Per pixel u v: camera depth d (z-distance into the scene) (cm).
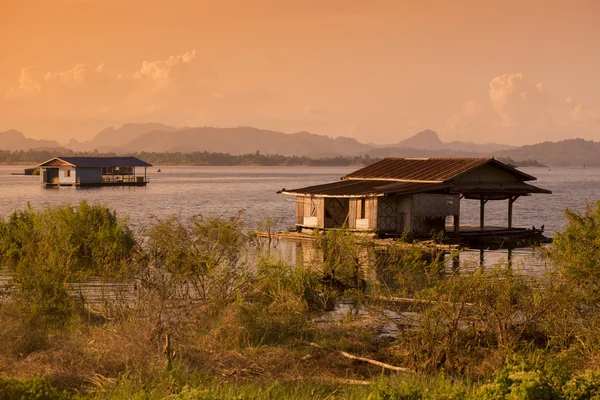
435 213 4931
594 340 1881
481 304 1931
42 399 1281
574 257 2111
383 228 4909
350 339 2017
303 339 2058
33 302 2148
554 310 1961
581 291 2033
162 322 1844
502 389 1328
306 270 2745
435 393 1362
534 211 9056
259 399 1427
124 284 2403
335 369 1766
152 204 9181
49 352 1719
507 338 1895
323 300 2539
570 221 2509
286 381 1633
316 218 5231
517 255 4206
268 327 2097
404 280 2184
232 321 2041
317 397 1500
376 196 4878
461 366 1762
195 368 1650
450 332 1830
